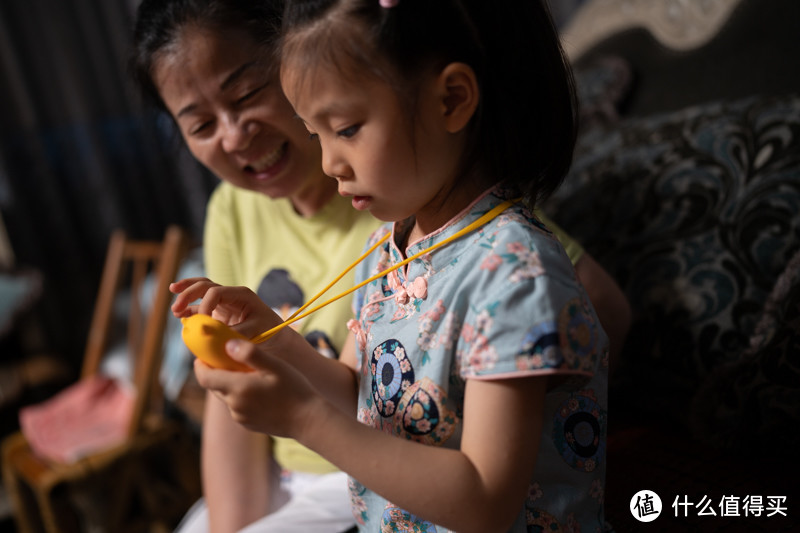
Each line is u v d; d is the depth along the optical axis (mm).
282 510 860
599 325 556
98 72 2646
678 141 1006
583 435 573
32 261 2654
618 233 995
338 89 489
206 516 1006
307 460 925
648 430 886
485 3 518
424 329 540
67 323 2754
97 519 1652
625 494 738
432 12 487
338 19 485
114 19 2619
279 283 937
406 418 549
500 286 496
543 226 567
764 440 751
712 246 885
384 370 575
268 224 976
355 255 868
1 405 2018
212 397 970
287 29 518
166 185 2750
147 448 1592
